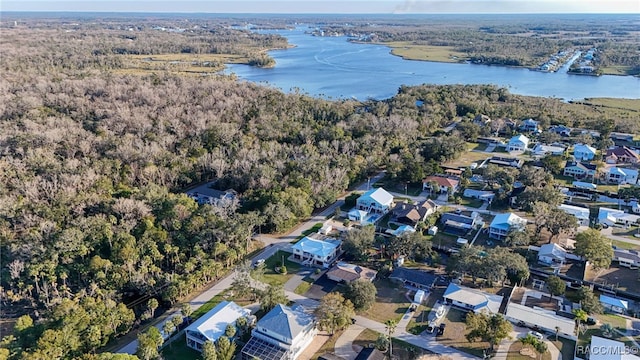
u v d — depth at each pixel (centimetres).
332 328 8569
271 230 12719
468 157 18988
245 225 11594
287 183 14362
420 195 15338
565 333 8469
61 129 18175
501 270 9781
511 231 11762
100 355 7200
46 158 15475
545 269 10825
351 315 8775
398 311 9369
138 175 14962
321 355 7994
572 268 10862
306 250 11194
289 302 9462
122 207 11869
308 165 15575
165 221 11781
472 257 10294
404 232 11606
